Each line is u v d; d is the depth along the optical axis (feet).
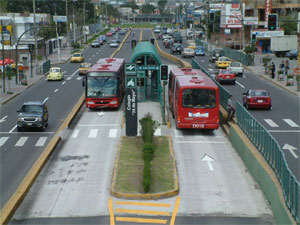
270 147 61.87
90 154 79.36
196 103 91.30
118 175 65.57
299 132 92.63
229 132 89.10
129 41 410.72
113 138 90.58
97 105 118.62
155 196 58.23
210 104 91.35
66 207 56.08
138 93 129.49
